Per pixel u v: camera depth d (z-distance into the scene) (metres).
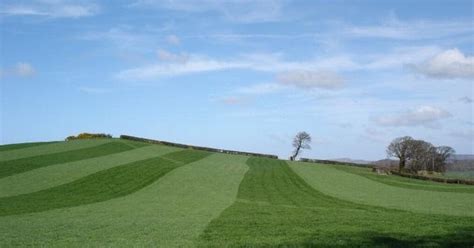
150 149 91.50
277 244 21.77
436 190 61.88
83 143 92.62
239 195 50.81
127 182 57.41
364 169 95.50
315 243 21.83
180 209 38.09
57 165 66.75
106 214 34.66
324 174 78.50
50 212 36.12
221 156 95.56
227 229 26.42
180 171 68.25
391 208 41.00
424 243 21.64
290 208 39.19
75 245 21.97
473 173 103.94
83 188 52.47
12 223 29.70
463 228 26.34
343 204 44.31
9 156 73.69
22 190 50.41
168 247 21.28
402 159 110.00
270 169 80.06
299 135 147.62
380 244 21.41
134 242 22.55
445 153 109.69
